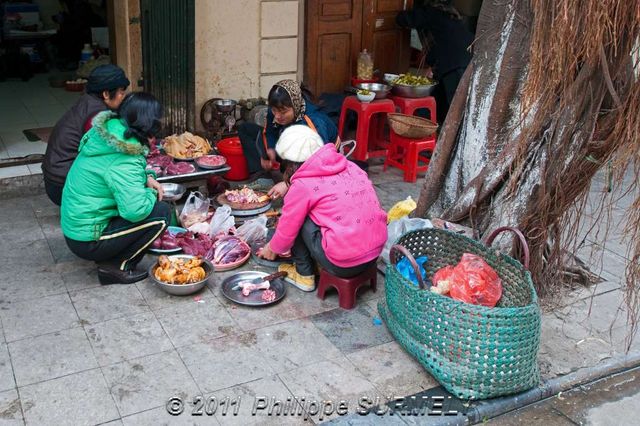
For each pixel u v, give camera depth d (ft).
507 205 12.69
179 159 16.47
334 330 11.82
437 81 21.35
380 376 10.72
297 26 20.48
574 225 12.80
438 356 10.41
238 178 17.89
